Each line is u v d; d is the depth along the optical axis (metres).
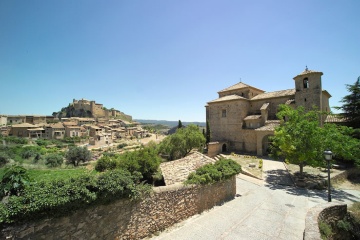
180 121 56.31
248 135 35.16
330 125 20.05
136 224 8.76
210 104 41.50
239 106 36.66
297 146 17.94
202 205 12.26
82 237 7.07
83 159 42.31
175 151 32.91
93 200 7.23
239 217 11.53
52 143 75.25
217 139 40.06
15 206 5.69
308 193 16.25
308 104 29.58
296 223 10.91
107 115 148.00
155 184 21.16
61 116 141.88
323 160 17.55
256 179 20.53
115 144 84.62
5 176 6.49
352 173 21.86
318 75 29.00
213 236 9.41
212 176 12.91
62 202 6.40
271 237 9.43
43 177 23.17
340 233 10.90
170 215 10.24
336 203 11.86
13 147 49.69
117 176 8.36
